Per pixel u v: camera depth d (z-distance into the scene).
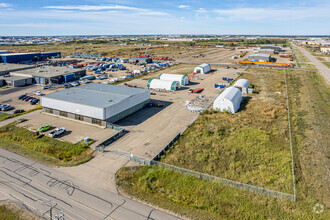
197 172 26.44
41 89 66.44
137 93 50.16
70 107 42.69
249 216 20.64
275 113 48.31
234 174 27.25
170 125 42.09
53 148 32.19
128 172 27.03
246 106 53.16
